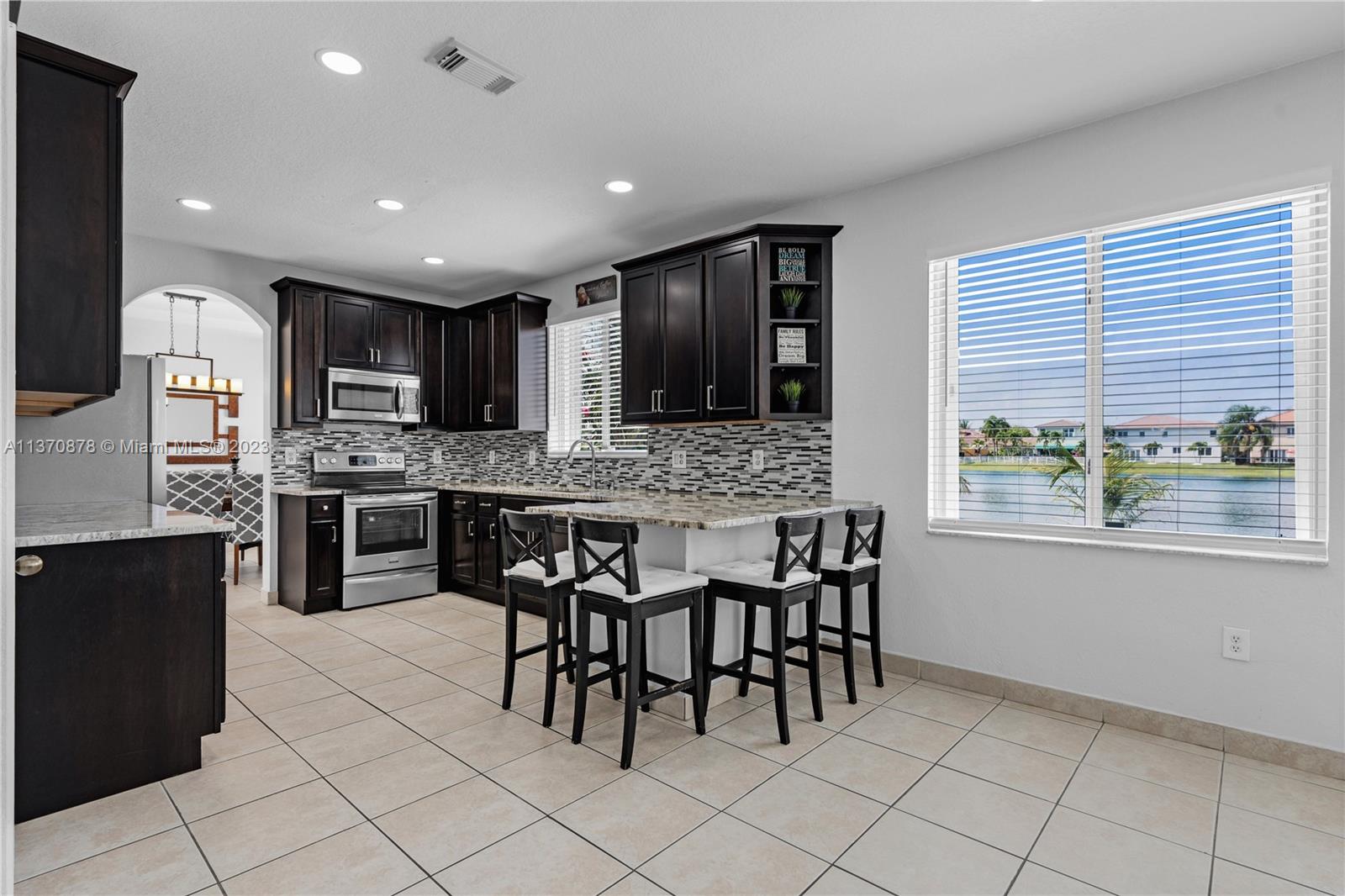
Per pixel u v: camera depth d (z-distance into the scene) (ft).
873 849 6.20
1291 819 6.75
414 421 17.56
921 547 10.91
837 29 7.22
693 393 12.66
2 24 4.82
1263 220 8.28
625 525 7.87
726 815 6.75
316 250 14.97
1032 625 9.78
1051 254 9.86
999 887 5.69
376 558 16.10
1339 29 7.23
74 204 6.75
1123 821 6.70
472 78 8.14
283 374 16.05
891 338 11.25
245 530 18.93
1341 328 7.64
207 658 7.73
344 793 7.15
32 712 6.72
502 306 17.20
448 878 5.75
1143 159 8.89
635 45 7.51
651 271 13.39
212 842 6.26
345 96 8.54
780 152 10.19
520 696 10.03
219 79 8.12
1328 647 7.70
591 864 5.96
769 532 11.16
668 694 8.68
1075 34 7.33
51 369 6.62
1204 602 8.45
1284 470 8.17
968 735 8.69
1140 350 9.14
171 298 21.25
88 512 9.42
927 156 10.36
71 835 6.39
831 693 10.30
